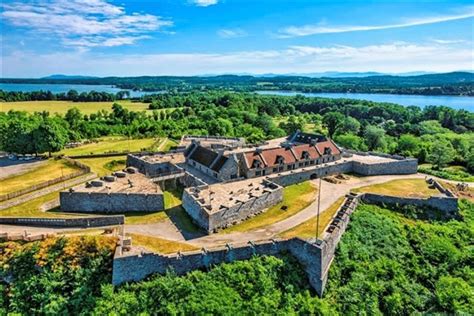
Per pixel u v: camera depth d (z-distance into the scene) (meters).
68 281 49.56
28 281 49.22
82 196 70.50
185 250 56.47
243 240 61.16
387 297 56.12
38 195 76.56
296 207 76.88
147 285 49.69
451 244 69.31
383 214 76.19
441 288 59.03
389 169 104.00
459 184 95.44
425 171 108.94
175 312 46.50
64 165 99.38
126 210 71.81
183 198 75.06
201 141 138.38
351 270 60.28
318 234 63.47
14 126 113.06
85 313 46.19
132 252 52.94
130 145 138.38
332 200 80.81
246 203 69.94
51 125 111.00
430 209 80.12
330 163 103.00
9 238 54.34
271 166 91.56
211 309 46.75
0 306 47.56
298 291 54.00
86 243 53.00
